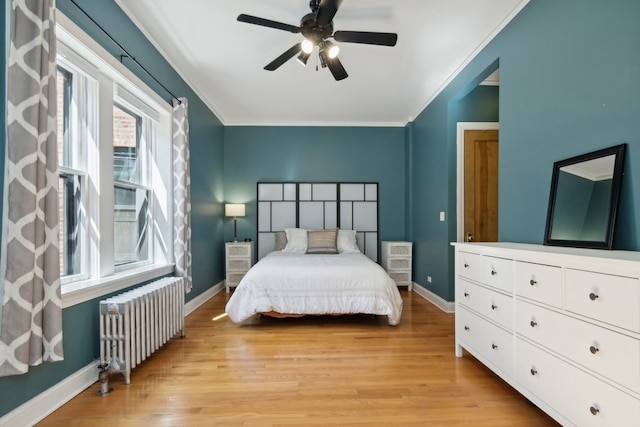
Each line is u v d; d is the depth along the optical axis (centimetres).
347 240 463
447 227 354
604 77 160
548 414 148
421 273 439
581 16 174
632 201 146
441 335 280
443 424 156
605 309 117
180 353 241
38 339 143
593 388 122
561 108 188
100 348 192
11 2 141
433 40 270
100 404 171
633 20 146
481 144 356
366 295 300
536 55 210
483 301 198
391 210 512
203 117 400
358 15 236
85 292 186
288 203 505
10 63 136
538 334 151
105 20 206
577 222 170
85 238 205
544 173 202
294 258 373
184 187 304
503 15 237
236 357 233
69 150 198
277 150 504
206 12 234
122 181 253
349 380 199
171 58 301
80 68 192
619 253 134
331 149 508
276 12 234
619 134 152
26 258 136
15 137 136
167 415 162
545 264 147
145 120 290
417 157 461
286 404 172
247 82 356
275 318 327
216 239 456
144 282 252
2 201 140
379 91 383
